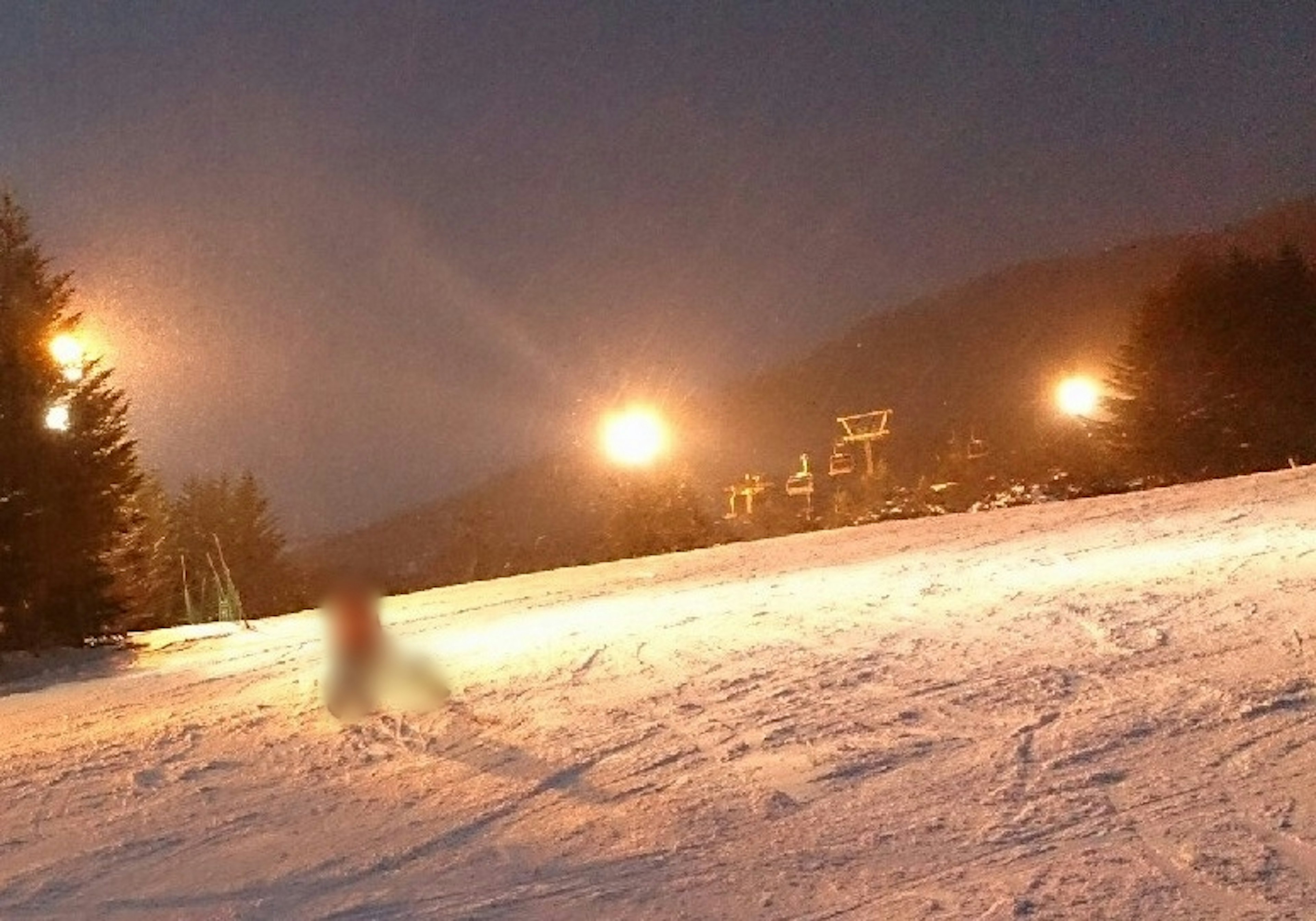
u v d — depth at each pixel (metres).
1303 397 40.09
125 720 12.79
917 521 28.92
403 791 8.21
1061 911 5.25
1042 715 8.42
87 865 7.16
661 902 5.81
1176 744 7.40
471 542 48.00
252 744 10.29
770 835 6.60
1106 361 52.50
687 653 12.98
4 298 25.12
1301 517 18.89
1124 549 17.95
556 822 7.22
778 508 48.06
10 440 24.47
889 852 6.17
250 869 6.84
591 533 48.81
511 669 12.98
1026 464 42.16
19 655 23.86
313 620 24.20
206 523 47.44
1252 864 5.55
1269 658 9.38
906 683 10.02
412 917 5.89
